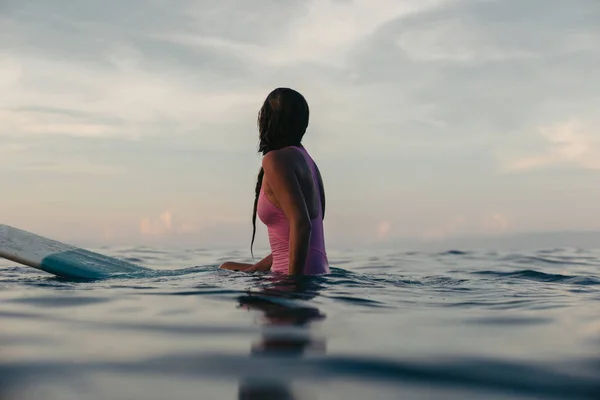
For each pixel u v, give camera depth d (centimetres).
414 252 761
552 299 211
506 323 158
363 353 121
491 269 443
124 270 296
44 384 100
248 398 94
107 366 110
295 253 252
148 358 116
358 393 97
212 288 218
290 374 106
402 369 110
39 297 197
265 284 230
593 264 502
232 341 130
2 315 163
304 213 251
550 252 718
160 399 93
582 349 127
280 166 253
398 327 150
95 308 174
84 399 93
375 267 482
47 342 129
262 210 272
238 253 713
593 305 195
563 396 97
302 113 266
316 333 139
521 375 108
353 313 169
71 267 279
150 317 159
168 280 253
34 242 305
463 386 101
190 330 141
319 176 283
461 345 130
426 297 212
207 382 101
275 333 138
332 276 264
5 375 105
